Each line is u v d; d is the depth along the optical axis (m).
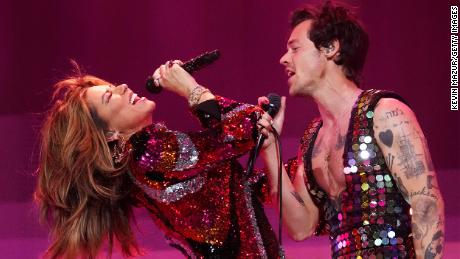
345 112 5.68
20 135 13.18
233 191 5.83
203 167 5.74
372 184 5.46
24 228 11.48
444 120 12.56
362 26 5.85
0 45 13.88
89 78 6.32
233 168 5.91
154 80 6.04
